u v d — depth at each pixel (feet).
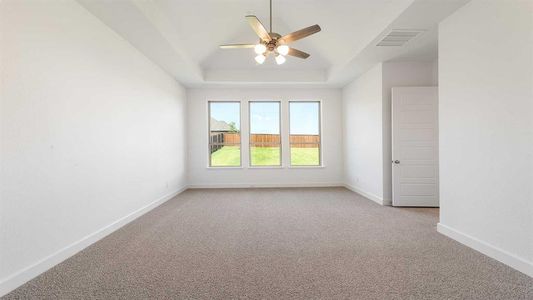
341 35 13.87
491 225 7.70
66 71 8.00
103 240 9.36
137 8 8.88
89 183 9.03
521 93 6.77
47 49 7.29
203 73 18.69
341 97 21.36
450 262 7.41
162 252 8.29
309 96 21.36
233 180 21.16
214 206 14.67
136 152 12.41
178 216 12.61
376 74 15.37
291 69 19.34
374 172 15.81
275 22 13.79
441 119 9.72
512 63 6.98
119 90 10.94
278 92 21.26
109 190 10.20
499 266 7.13
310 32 9.68
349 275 6.73
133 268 7.18
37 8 6.98
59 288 6.19
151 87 14.08
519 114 6.83
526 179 6.68
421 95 14.03
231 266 7.28
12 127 6.29
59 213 7.68
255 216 12.57
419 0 8.41
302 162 21.86
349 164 20.07
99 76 9.60
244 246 8.77
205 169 21.02
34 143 6.88
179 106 18.89
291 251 8.32
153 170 14.32
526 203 6.68
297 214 12.90
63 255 7.73
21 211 6.49
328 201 15.85
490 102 7.66
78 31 8.51
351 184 19.70
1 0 6.07
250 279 6.56
